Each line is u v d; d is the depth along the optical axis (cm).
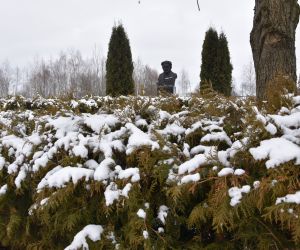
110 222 263
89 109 367
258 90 502
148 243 233
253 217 222
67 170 263
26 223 312
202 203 232
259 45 504
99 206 266
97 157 287
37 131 333
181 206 241
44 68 4497
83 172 261
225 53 1532
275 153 215
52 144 312
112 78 1552
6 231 328
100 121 300
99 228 260
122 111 315
